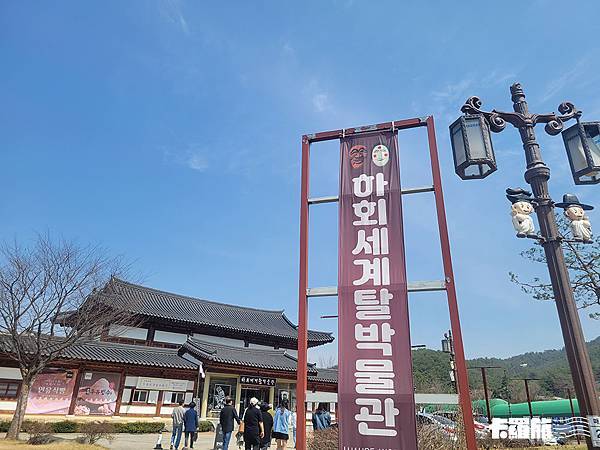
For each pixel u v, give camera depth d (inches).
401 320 297.1
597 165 289.1
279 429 614.9
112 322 1018.7
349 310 308.3
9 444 669.3
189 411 697.0
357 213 332.2
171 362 1223.5
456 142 299.6
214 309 1797.5
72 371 1061.1
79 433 941.8
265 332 1631.4
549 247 276.8
